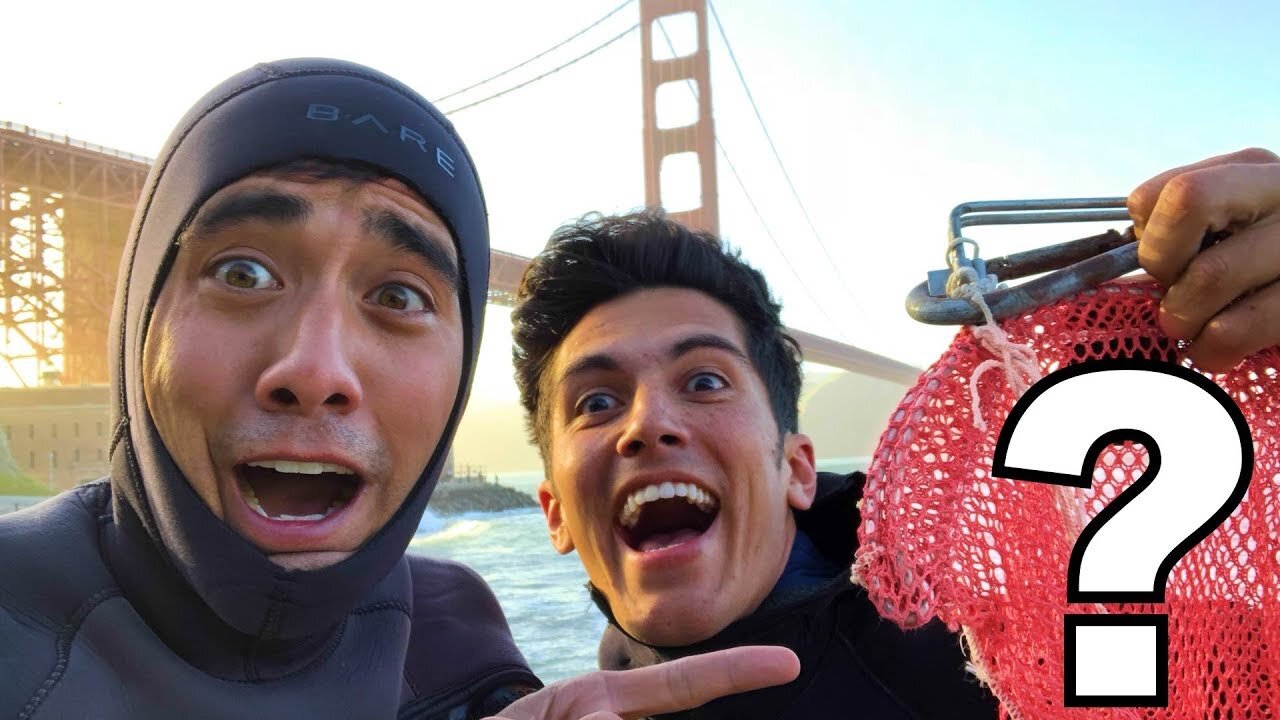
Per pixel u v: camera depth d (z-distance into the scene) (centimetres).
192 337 38
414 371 41
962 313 44
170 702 39
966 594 43
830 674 54
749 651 38
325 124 40
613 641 67
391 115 43
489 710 51
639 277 59
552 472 62
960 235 45
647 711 38
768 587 57
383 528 42
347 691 44
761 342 60
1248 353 41
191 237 39
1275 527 43
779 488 58
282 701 42
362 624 48
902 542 42
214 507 38
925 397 44
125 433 41
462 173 46
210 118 41
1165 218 40
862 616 55
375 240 40
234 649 41
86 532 42
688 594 54
